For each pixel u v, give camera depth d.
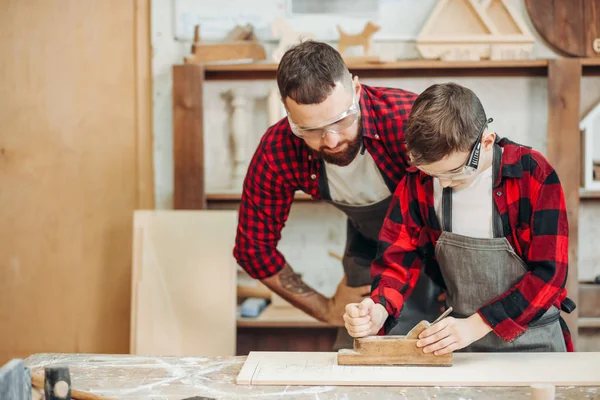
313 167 2.19
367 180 2.18
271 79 3.13
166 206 3.21
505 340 1.67
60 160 3.26
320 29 3.10
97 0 3.18
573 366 1.63
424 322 1.67
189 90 2.91
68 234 3.29
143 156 3.21
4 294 3.33
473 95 1.62
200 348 2.88
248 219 2.33
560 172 2.86
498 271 1.78
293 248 3.23
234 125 3.08
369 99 2.11
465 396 1.47
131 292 3.23
